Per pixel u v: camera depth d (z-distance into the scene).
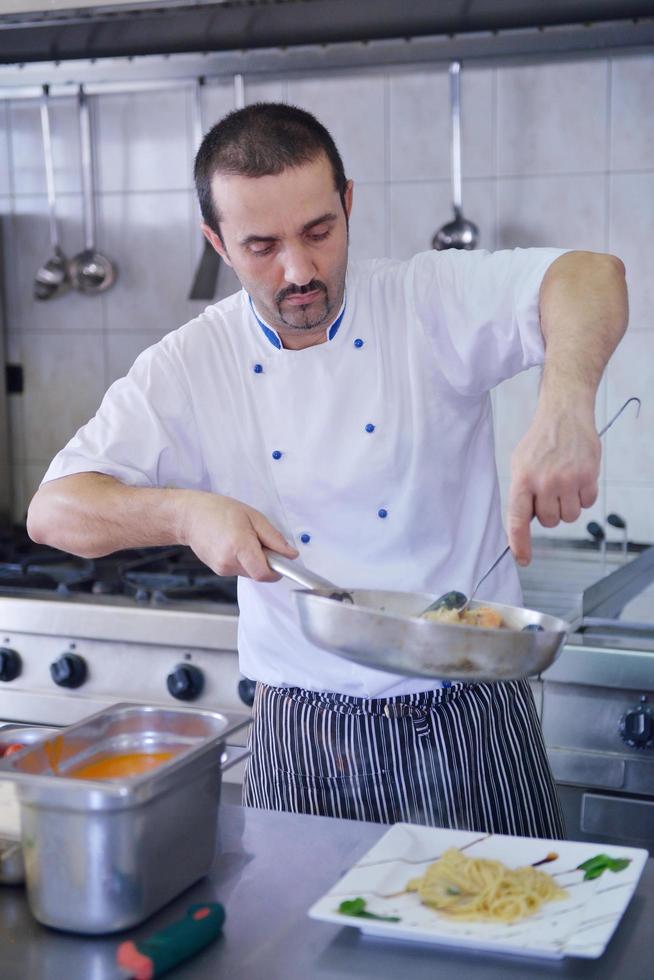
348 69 2.46
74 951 0.89
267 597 1.38
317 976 0.84
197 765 0.95
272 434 1.42
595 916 0.89
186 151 2.61
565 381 1.04
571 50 2.30
